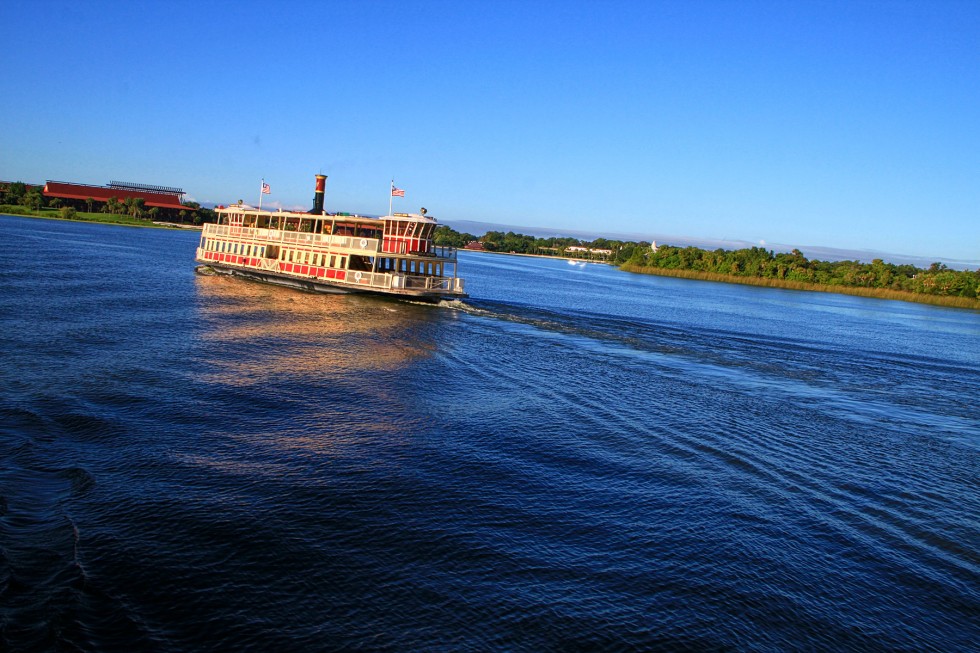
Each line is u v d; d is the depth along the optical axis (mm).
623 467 25094
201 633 14484
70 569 16234
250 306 60000
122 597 15414
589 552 18828
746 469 25391
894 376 45250
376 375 37031
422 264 72812
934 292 153000
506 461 25078
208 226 92438
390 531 19250
